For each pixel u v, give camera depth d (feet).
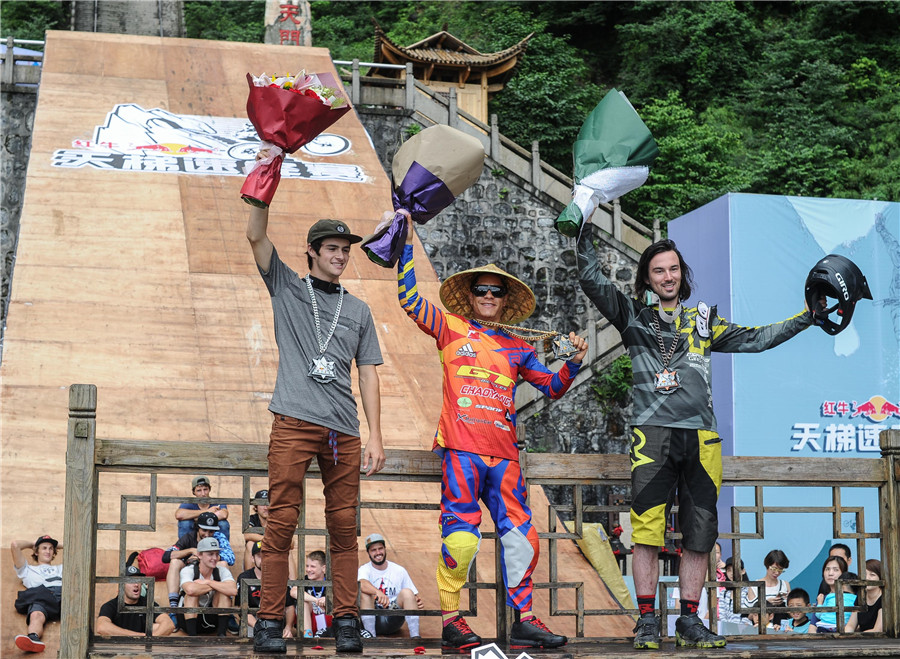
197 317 35.78
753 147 78.07
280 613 14.73
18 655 20.63
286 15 83.92
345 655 14.30
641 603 16.06
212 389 32.07
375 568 23.73
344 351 15.46
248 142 50.21
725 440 36.29
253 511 25.63
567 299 56.65
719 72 89.81
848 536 18.08
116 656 14.12
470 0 108.78
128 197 42.93
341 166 49.44
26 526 24.84
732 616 27.76
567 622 26.45
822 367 36.78
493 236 56.54
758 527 17.69
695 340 16.51
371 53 108.17
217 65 58.90
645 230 58.54
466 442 15.70
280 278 15.49
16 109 53.98
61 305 35.09
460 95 72.28
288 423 14.88
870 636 17.83
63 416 29.76
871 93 82.94
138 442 15.44
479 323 16.67
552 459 16.92
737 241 37.24
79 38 59.57
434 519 29.50
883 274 37.86
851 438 36.65
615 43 100.78
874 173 71.41
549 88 79.15
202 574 21.72
